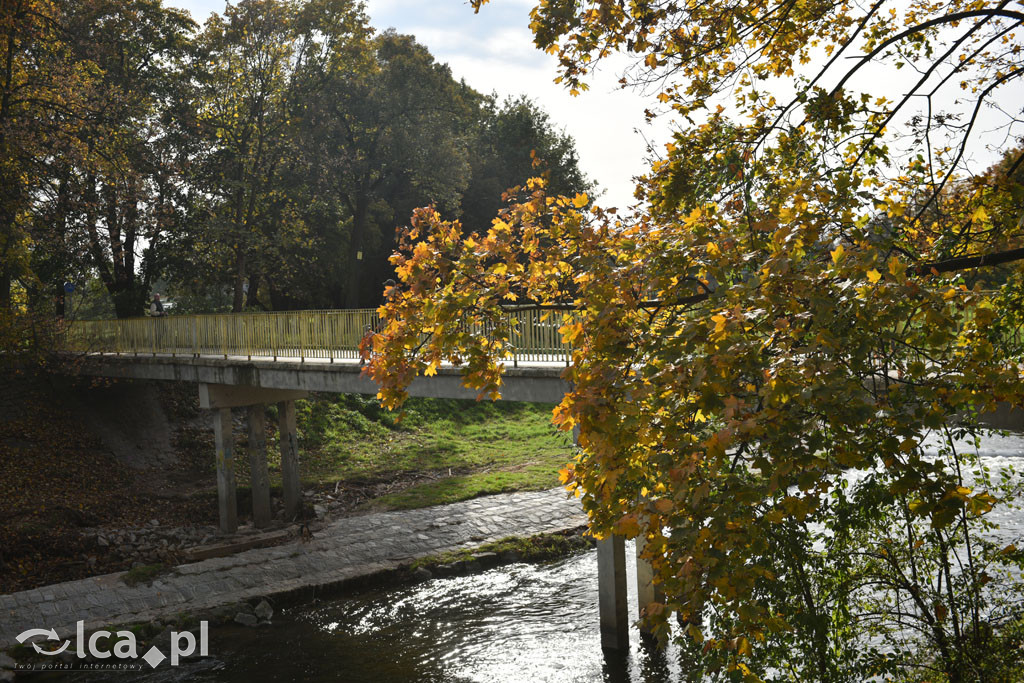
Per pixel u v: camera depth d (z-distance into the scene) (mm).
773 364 3596
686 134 6902
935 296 3678
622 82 6828
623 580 15867
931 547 7152
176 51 39781
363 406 38312
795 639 6234
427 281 5203
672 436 4086
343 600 20781
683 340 3967
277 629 18875
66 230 31422
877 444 3703
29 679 16406
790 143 6426
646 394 4008
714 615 5367
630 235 5363
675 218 5699
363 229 44906
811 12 6898
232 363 25141
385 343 5215
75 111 30469
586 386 4305
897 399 4117
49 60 31031
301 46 39562
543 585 20797
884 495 5879
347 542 24266
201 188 38000
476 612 19125
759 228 4594
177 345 29562
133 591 20578
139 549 23578
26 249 30469
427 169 41125
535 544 23891
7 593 20234
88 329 34406
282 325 24516
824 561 6695
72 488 27891
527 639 17000
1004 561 6891
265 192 39781
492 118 56094
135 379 36094
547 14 6535
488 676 15219
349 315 22000
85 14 34969
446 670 15719
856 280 3877
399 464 32969
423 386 19906
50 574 21531
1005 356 5676
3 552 21922
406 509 27391
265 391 26562
